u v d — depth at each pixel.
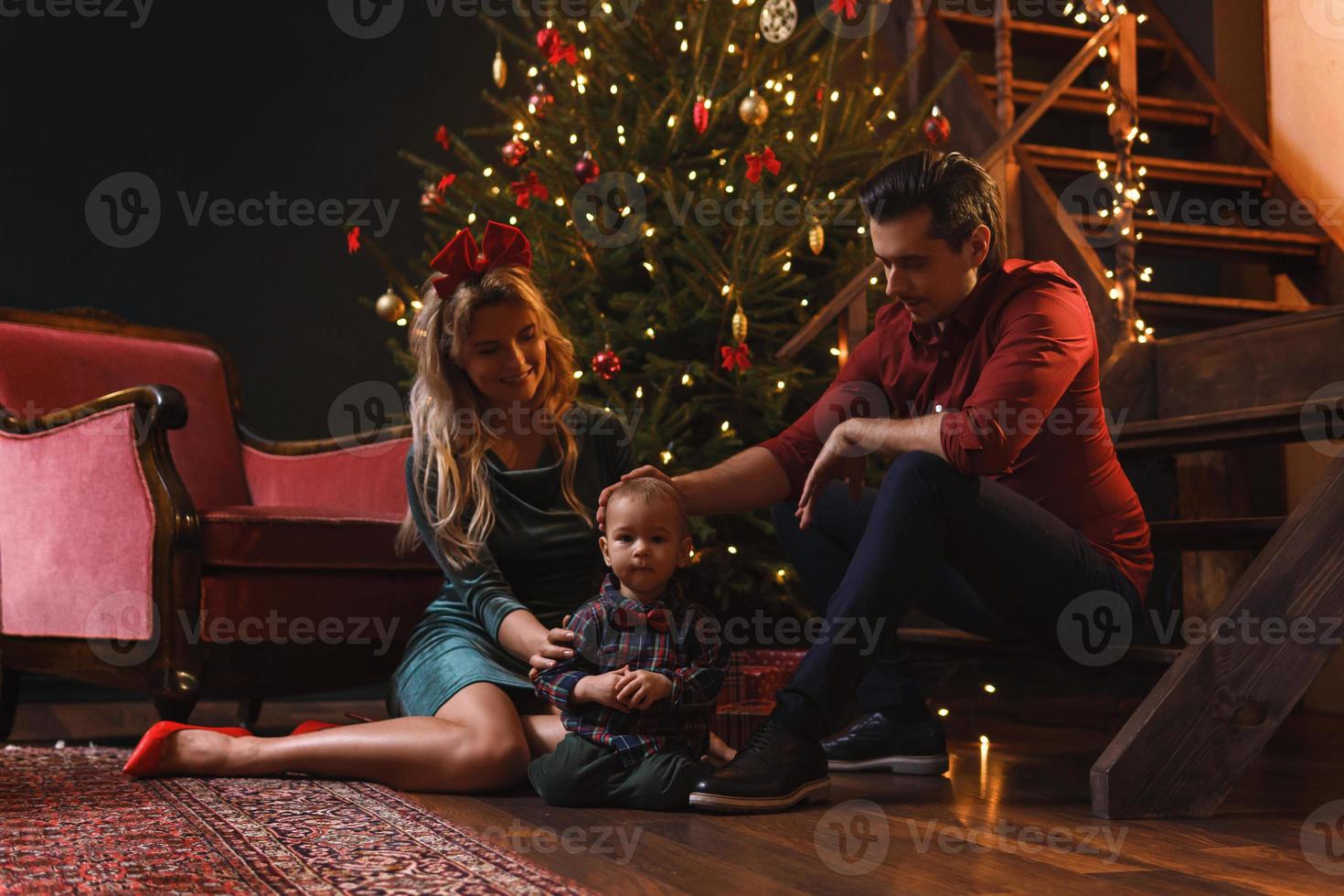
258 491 2.98
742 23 3.41
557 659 1.71
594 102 3.53
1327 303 3.52
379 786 1.79
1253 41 3.93
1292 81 3.79
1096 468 1.89
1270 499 3.40
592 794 1.66
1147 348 2.94
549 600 1.98
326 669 2.41
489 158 4.41
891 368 2.02
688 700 1.69
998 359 1.70
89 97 3.92
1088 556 1.82
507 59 4.45
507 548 1.95
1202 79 3.91
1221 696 1.68
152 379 2.92
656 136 3.32
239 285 4.08
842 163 3.40
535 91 3.98
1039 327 1.72
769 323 3.42
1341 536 1.71
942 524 1.68
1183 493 3.12
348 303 4.21
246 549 2.27
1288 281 3.69
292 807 1.60
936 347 1.91
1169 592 3.52
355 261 4.23
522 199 3.15
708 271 3.20
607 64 3.45
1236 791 1.89
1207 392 2.81
